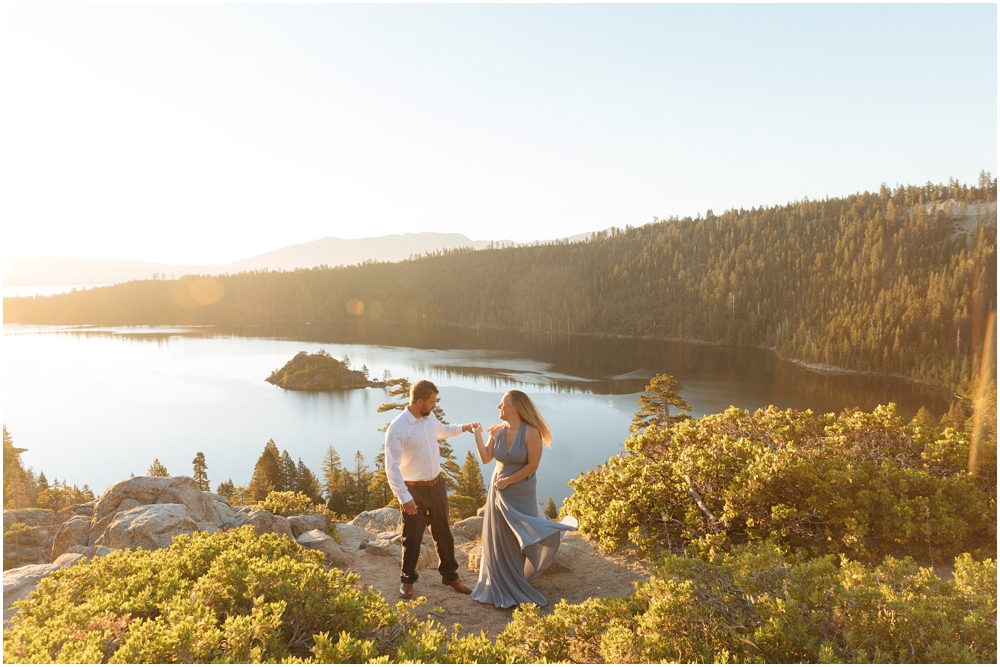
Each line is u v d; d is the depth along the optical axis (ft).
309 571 10.50
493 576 14.03
